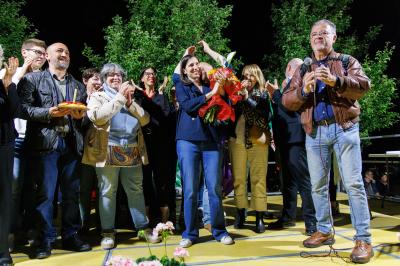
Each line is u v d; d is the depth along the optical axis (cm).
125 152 319
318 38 278
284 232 353
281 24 728
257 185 354
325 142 276
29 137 296
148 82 383
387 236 324
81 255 298
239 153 360
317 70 254
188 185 314
